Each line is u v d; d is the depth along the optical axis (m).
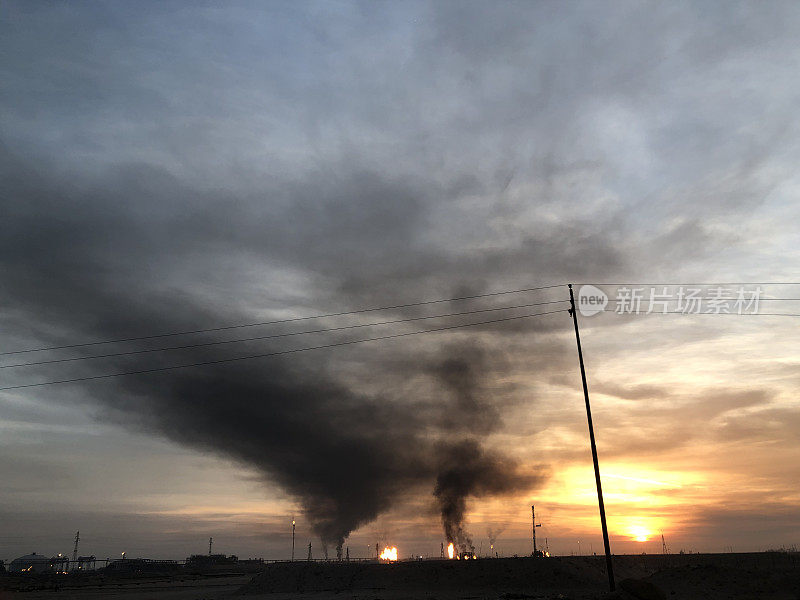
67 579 139.00
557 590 63.69
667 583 55.47
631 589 44.06
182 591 91.81
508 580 67.25
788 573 54.16
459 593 64.25
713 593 50.78
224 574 149.75
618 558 74.50
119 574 158.75
